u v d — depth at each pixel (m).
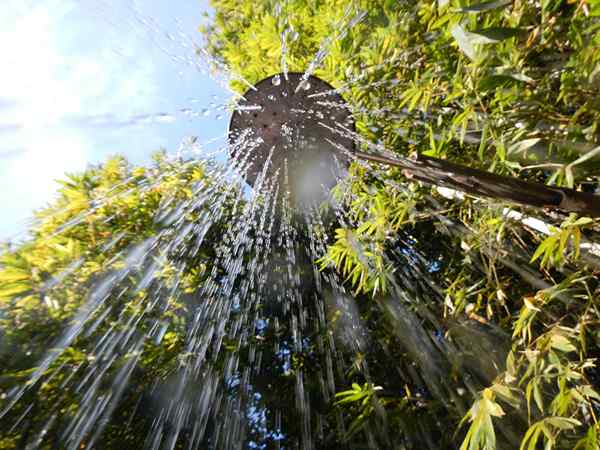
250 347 2.84
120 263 2.53
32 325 2.09
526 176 1.62
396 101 2.16
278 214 2.81
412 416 2.14
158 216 2.80
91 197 2.62
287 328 2.94
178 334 2.60
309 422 2.56
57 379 2.06
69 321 2.20
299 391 2.67
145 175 2.88
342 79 2.27
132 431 2.23
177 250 2.84
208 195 3.00
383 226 2.19
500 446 1.74
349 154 1.52
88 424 2.08
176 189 2.93
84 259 2.39
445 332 2.26
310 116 1.52
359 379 2.63
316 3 2.65
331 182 1.75
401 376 2.50
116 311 2.39
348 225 2.57
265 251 3.05
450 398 2.14
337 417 2.45
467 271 2.06
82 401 2.10
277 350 2.87
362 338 2.71
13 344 2.02
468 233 1.94
